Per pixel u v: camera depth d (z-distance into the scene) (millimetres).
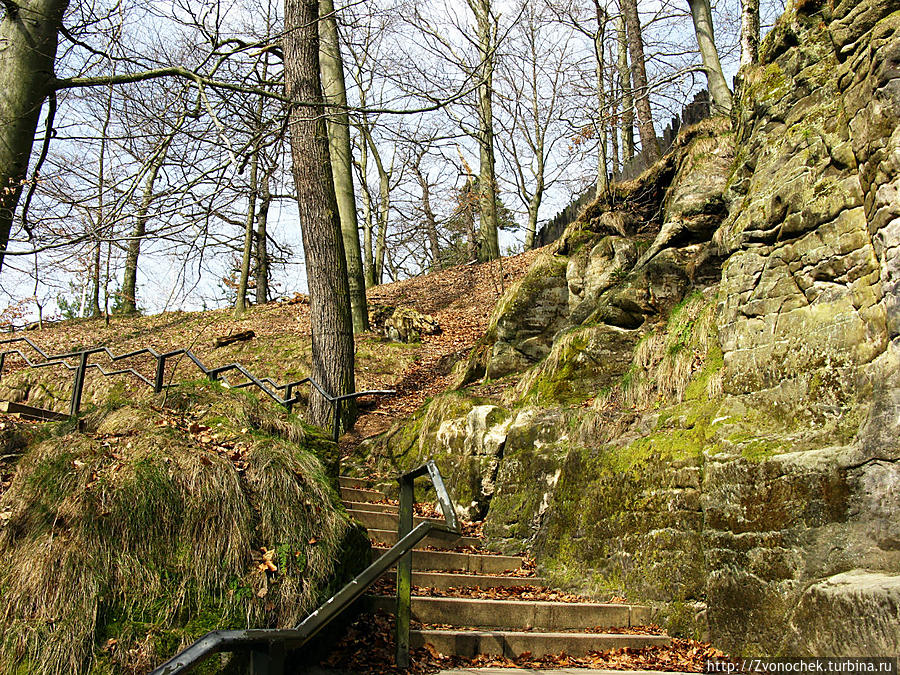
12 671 3414
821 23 6387
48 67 6836
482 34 15555
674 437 6270
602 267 10023
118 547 3729
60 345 16969
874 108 5117
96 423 4605
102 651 3508
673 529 5848
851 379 5113
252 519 4090
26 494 3920
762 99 6961
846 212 5398
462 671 4395
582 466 7027
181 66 7234
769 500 5113
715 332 6812
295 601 3971
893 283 4746
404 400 12109
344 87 14898
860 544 4488
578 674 4488
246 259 19203
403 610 4363
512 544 7355
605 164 11227
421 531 3762
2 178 6602
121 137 7547
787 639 4641
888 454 4477
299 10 9805
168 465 4016
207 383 5090
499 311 11555
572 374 8688
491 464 8062
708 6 11828
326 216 10180
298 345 14555
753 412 5836
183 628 3672
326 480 4727
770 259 6062
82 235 6582
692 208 8648
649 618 5754
